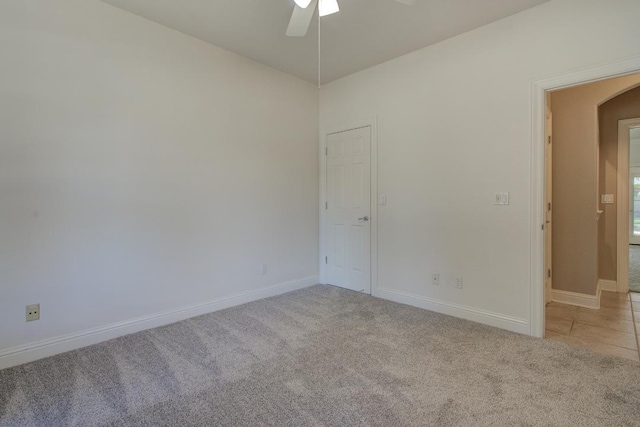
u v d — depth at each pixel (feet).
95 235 8.38
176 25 9.40
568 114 11.42
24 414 5.63
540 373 6.84
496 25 9.09
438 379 6.63
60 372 6.99
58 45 7.74
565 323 9.65
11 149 7.23
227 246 11.09
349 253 13.25
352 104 12.87
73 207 8.04
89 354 7.80
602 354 7.68
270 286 12.41
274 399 6.00
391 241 11.78
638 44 7.16
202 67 10.32
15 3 7.20
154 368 7.13
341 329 9.21
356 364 7.24
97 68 8.31
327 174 13.94
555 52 8.18
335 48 10.71
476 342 8.32
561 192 11.62
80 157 8.11
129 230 8.94
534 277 8.65
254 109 11.76
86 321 8.29
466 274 9.92
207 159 10.50
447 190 10.25
